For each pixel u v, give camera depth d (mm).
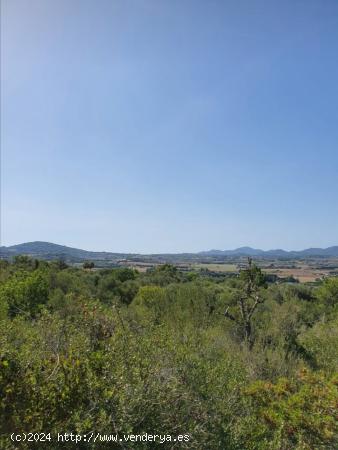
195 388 5184
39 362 4039
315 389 6156
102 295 28453
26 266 33906
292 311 14344
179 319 13219
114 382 4125
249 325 12039
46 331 5102
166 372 4977
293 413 5547
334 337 11750
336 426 5387
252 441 4895
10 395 3494
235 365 7137
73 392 3766
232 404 5355
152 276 50438
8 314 11391
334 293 29469
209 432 4438
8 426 3490
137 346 5242
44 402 3623
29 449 3469
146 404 4133
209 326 13344
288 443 5262
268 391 6469
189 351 6230
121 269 48219
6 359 3709
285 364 9453
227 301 15523
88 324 5289
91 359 4328
